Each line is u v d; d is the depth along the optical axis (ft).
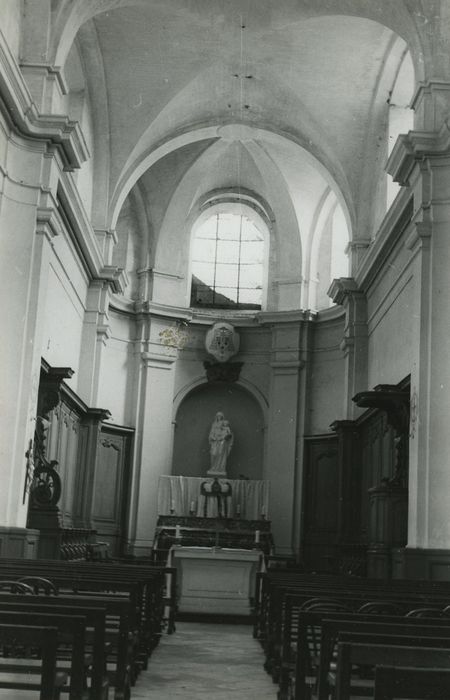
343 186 69.87
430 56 48.93
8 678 15.94
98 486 74.33
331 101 66.08
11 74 42.42
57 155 48.24
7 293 45.85
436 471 43.78
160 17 59.98
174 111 68.23
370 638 12.09
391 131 64.13
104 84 65.72
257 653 35.17
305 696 16.99
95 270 69.36
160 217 81.20
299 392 79.00
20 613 12.75
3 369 45.16
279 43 61.93
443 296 45.52
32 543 45.34
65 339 63.36
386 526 48.78
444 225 46.16
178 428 82.48
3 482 44.11
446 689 9.23
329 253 81.46
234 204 84.89
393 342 58.44
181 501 76.02
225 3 56.24
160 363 79.71
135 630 25.49
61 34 49.34
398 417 50.98
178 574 49.55
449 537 43.09
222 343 80.89
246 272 85.25
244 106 69.31
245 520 72.08
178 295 81.51
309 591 24.57
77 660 12.69
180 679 26.99
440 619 15.17
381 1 51.55
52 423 58.44
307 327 79.71
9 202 46.65
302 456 77.87
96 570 32.07
